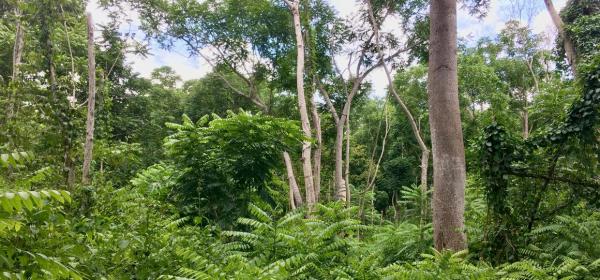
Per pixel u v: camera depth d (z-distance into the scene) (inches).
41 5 362.0
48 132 235.3
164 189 265.1
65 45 625.0
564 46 612.1
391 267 179.8
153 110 925.2
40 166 213.3
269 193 306.3
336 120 692.1
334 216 224.1
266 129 274.4
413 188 391.9
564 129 238.8
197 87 936.9
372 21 682.8
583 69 246.4
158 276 136.9
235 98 898.1
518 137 254.1
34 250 87.2
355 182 1122.7
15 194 68.7
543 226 241.1
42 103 246.7
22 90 254.1
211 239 198.5
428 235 289.4
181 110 952.3
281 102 816.3
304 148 494.3
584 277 182.4
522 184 251.0
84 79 457.4
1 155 77.3
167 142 269.0
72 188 214.5
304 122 500.1
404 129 1075.9
